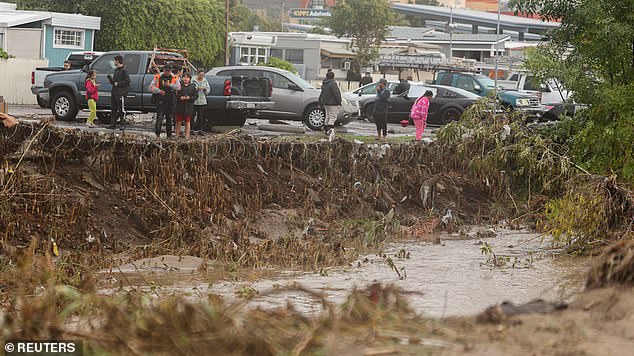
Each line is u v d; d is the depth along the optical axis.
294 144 32.72
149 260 22.89
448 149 36.66
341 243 26.86
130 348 9.33
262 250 24.22
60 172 26.02
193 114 41.31
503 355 9.20
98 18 83.12
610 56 35.19
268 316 10.09
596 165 34.22
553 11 37.28
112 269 21.72
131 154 27.34
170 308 9.84
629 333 9.97
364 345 9.60
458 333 10.02
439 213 33.72
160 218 26.19
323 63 109.06
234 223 27.64
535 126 38.19
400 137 46.59
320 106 48.34
